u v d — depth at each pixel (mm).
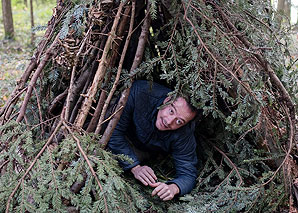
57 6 2037
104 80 1894
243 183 2014
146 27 1864
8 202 1513
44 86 2078
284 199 1964
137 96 1949
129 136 2131
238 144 2178
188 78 1791
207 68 1827
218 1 1936
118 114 1827
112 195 1532
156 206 1900
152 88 1967
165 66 1807
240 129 1828
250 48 1850
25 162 1690
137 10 1948
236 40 1876
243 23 1925
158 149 2121
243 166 2158
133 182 1979
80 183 1696
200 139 2312
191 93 1835
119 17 1766
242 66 1853
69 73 2012
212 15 1877
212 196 1970
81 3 1852
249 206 1843
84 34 1823
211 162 2268
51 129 1958
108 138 1815
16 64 5012
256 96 1796
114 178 1562
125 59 2193
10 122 1741
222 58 1784
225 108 2111
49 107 2053
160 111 1891
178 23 1954
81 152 1604
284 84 2053
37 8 9258
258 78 1779
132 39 2115
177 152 2049
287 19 2205
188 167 2039
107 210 1523
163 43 1859
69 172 1564
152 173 1958
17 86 1937
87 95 1730
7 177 1619
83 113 1729
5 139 1694
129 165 1962
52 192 1527
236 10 1943
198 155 2344
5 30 6633
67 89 2057
